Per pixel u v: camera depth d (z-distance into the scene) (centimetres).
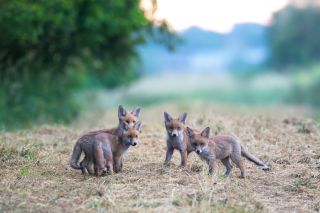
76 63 12556
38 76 12000
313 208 4244
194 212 4006
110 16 11256
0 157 5312
